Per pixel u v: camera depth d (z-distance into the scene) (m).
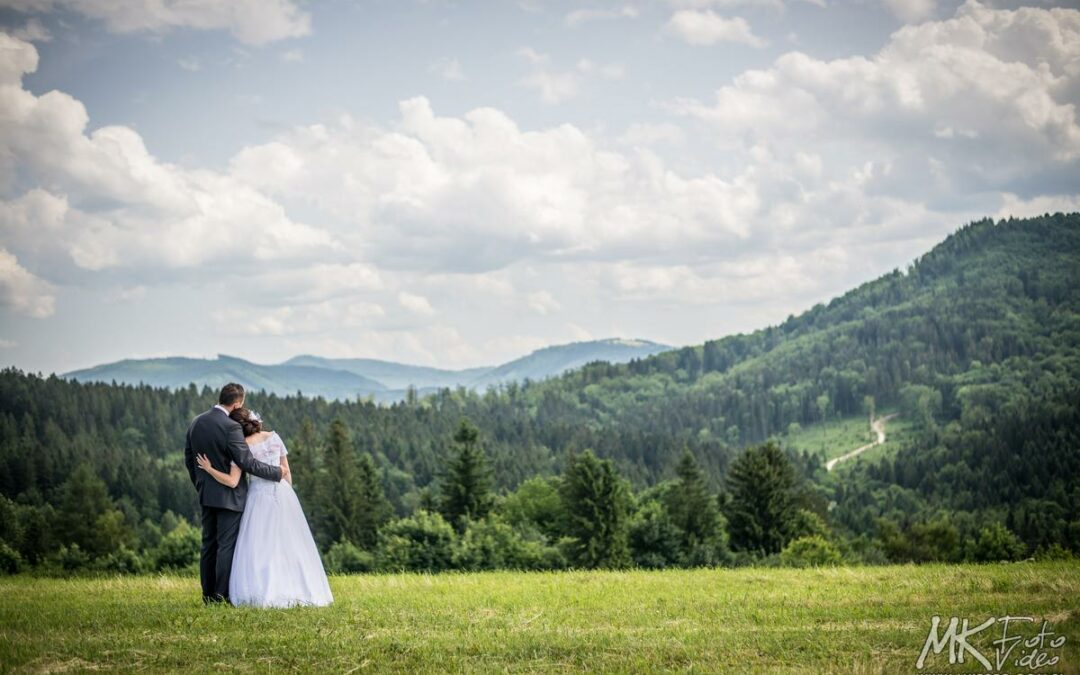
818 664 8.26
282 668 8.25
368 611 11.06
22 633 9.62
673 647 8.87
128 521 150.12
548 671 8.14
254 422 12.05
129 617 10.56
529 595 13.14
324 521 103.12
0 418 192.00
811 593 12.74
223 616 10.55
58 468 165.88
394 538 66.50
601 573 18.50
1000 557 106.69
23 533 97.88
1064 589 11.91
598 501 77.69
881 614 10.52
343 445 108.19
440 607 11.62
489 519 86.31
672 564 75.12
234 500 11.77
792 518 92.00
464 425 93.62
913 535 111.38
